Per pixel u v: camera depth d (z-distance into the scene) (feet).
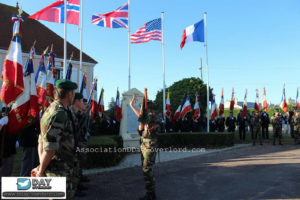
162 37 50.98
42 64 22.11
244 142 46.70
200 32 48.49
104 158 23.61
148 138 14.20
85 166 22.62
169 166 24.26
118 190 16.38
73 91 8.99
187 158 29.27
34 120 16.05
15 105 15.26
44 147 7.68
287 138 52.95
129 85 45.52
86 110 15.51
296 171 21.08
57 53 55.88
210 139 40.81
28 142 15.96
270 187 16.55
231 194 15.26
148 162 14.03
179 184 17.71
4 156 14.62
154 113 14.83
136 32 46.98
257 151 33.94
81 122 15.01
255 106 51.98
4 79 15.06
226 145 39.88
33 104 16.30
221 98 54.44
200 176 19.95
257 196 14.76
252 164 24.36
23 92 15.26
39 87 21.58
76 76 57.67
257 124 41.09
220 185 17.29
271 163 24.67
